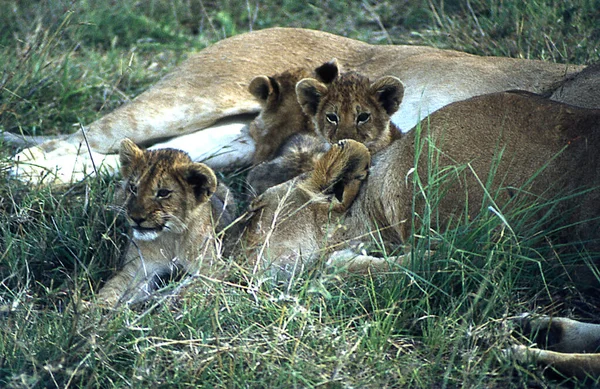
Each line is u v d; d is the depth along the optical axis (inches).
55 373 292.7
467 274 338.3
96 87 591.5
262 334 309.7
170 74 521.7
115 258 381.4
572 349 314.2
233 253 375.6
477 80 480.7
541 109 361.7
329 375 296.4
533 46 571.2
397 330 327.6
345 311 336.5
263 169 438.9
